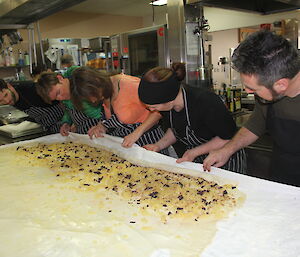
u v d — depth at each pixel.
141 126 1.97
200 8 2.71
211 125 1.60
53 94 2.02
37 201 1.39
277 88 1.02
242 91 3.62
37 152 2.15
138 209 1.25
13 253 1.01
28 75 4.93
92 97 1.74
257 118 1.56
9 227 1.17
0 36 4.16
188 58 2.70
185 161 1.65
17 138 2.65
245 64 0.99
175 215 1.18
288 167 1.45
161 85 1.42
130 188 1.46
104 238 1.06
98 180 1.59
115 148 2.04
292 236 0.98
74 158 1.98
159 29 3.65
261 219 1.09
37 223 1.19
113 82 2.01
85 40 5.38
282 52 0.96
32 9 2.89
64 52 5.12
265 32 1.00
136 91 1.98
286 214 1.11
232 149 1.55
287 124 1.38
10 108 3.30
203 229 1.07
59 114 2.87
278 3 2.71
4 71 4.70
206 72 2.83
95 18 6.67
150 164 1.73
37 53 5.39
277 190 1.26
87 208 1.29
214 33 4.57
